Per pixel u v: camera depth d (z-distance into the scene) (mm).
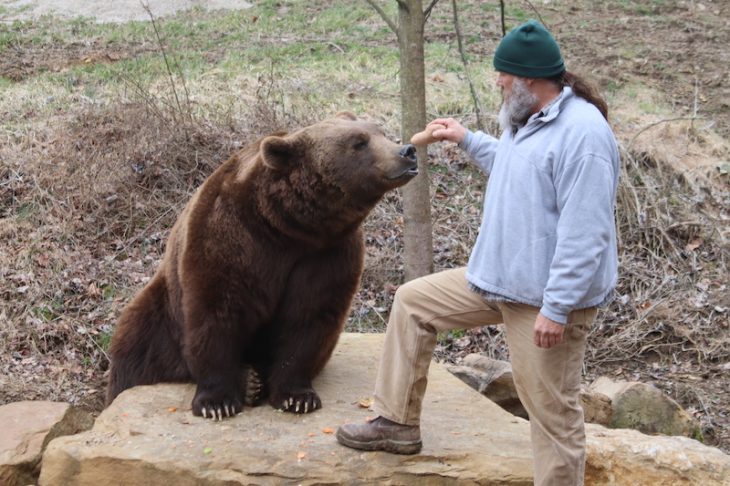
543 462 5105
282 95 13891
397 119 13969
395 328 5457
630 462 6098
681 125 14758
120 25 18594
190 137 12703
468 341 10617
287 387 6512
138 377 7277
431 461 5730
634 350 10805
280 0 20062
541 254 4816
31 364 9758
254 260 6250
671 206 13086
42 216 11734
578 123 4652
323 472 5648
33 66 16125
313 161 6043
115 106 13219
